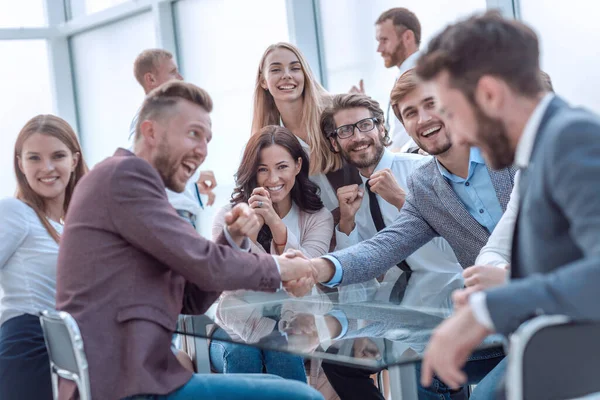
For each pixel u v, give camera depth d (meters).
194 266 1.89
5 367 2.51
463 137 1.42
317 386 3.13
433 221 2.63
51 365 2.04
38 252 2.58
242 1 5.64
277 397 1.94
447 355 1.28
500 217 2.52
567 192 1.23
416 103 2.54
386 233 2.66
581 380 1.28
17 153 2.66
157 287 1.92
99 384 1.82
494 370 1.99
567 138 1.25
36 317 2.54
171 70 4.43
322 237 3.06
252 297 2.55
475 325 1.27
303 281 2.35
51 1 7.25
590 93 3.80
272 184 3.04
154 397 1.84
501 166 1.42
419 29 4.39
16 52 7.12
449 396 2.63
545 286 1.22
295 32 5.15
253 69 5.66
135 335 1.84
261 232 2.99
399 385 2.08
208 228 6.02
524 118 1.36
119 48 6.88
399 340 1.78
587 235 1.20
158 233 1.87
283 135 3.07
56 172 2.64
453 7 4.34
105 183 1.89
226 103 5.95
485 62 1.34
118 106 7.04
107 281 1.88
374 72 4.87
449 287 2.42
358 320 2.03
